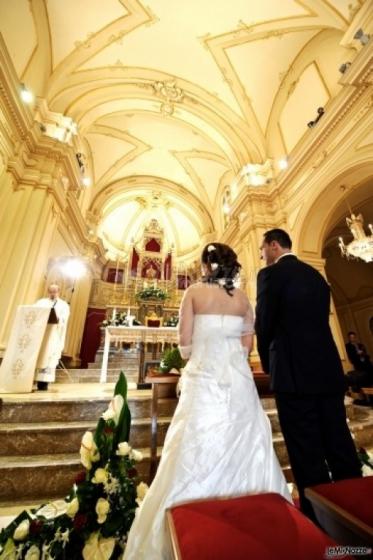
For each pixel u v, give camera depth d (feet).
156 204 39.55
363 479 2.84
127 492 4.44
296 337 4.25
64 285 22.11
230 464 3.63
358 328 32.71
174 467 3.62
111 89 21.77
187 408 4.00
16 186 15.79
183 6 18.52
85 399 8.65
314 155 17.42
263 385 7.07
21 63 16.14
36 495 6.23
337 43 16.63
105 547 3.85
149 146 31.55
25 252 14.75
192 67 22.07
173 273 36.81
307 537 2.29
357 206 19.11
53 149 17.06
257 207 21.44
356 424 9.93
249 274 21.45
